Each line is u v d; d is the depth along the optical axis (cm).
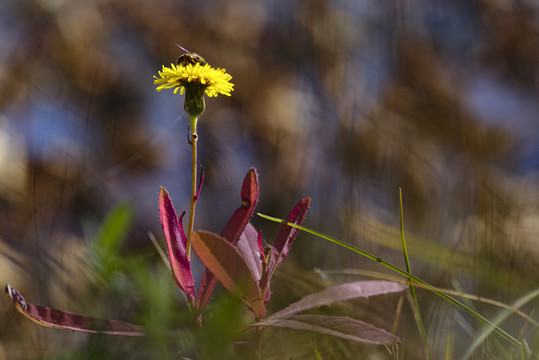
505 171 133
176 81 78
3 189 106
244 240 81
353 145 113
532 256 91
